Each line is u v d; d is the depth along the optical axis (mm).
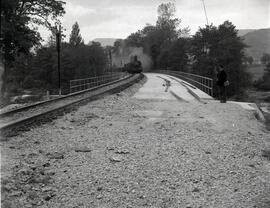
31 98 32812
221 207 7441
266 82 70688
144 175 9148
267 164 10547
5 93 36594
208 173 9422
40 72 80312
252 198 7934
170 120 17391
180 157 10789
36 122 15523
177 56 97500
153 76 73375
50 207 7277
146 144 12352
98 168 9625
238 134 14430
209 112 20094
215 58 66688
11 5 28828
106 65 87000
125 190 8195
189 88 36062
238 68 64875
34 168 9375
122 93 31219
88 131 14445
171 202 7629
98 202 7578
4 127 13273
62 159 10422
